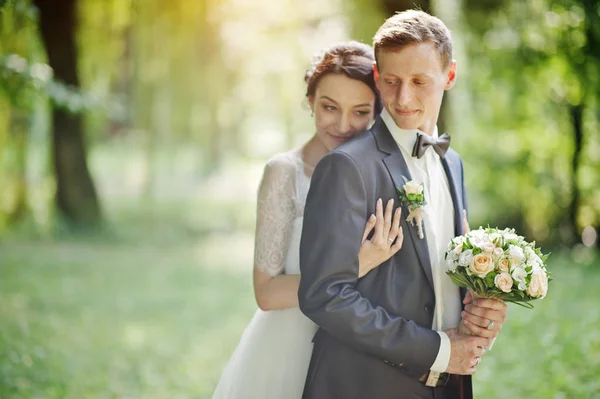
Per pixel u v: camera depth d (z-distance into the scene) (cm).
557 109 1202
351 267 218
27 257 1153
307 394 237
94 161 2294
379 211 225
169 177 2098
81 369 580
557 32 1070
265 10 1600
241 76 1725
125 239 1412
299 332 272
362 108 269
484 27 1148
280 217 275
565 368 515
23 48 875
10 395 484
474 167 1345
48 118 1439
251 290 973
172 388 552
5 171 1403
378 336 215
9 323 700
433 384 228
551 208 1252
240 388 276
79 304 844
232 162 2108
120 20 1475
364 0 1034
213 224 1675
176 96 1605
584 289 833
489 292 220
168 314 820
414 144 235
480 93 1308
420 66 223
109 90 1571
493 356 570
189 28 1512
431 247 235
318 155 287
